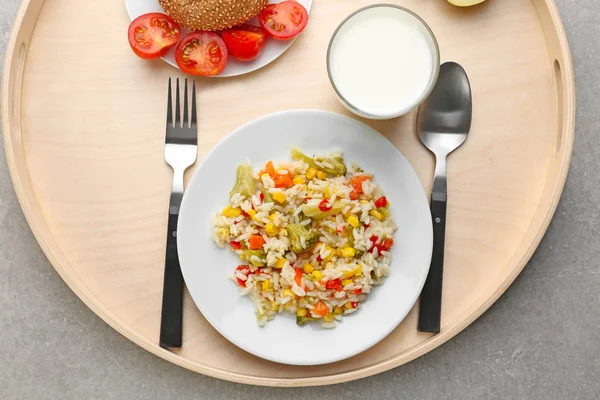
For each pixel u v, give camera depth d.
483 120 0.58
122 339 0.61
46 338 0.61
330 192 0.55
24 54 0.58
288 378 0.57
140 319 0.57
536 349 0.61
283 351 0.56
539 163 0.58
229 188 0.57
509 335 0.61
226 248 0.57
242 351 0.57
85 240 0.58
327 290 0.55
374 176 0.57
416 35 0.55
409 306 0.56
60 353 0.61
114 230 0.58
